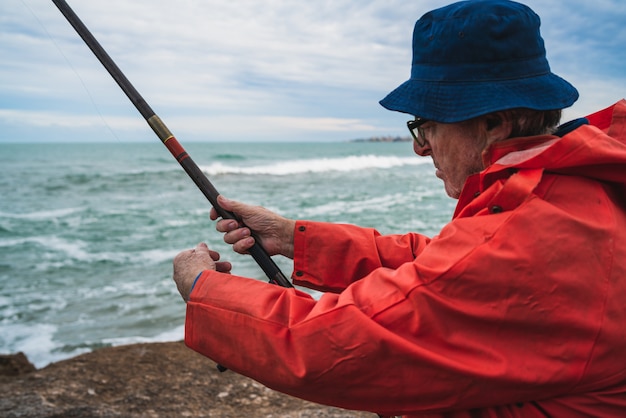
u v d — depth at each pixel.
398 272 1.05
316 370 1.04
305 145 119.31
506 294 0.97
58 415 3.55
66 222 14.34
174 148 1.68
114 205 17.86
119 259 9.97
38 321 6.66
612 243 1.01
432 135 1.21
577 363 0.98
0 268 9.28
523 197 1.00
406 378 1.01
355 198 18.50
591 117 1.30
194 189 23.12
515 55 1.08
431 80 1.12
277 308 1.10
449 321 0.99
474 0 1.12
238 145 111.44
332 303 1.07
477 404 1.02
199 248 1.35
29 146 108.81
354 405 1.08
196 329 1.17
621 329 0.99
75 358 4.64
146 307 7.15
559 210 1.00
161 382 4.21
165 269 9.21
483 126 1.13
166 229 13.11
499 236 0.99
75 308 7.14
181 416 3.67
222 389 4.13
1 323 6.57
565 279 0.97
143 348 4.92
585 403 1.03
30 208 17.25
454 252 1.00
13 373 5.07
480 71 1.08
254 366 1.11
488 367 0.98
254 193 20.77
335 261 1.57
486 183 1.10
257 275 8.29
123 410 3.70
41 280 8.52
